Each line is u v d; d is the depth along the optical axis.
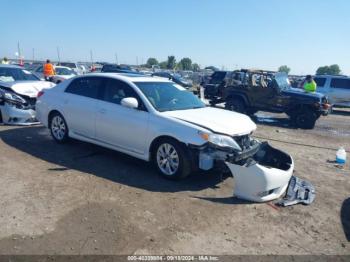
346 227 4.09
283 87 12.84
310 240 3.73
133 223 3.82
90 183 4.93
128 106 5.34
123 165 5.80
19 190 4.56
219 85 14.02
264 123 12.91
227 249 3.43
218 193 4.80
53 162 5.80
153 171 5.57
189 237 3.60
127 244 3.39
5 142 6.95
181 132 4.88
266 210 4.36
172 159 5.11
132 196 4.54
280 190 4.70
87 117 6.18
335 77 18.30
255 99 12.95
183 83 27.58
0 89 8.46
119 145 5.78
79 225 3.71
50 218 3.83
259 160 5.26
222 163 4.76
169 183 5.08
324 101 12.20
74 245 3.33
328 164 7.00
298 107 12.21
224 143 4.69
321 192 5.23
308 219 4.22
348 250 3.58
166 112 5.30
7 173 5.18
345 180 5.96
